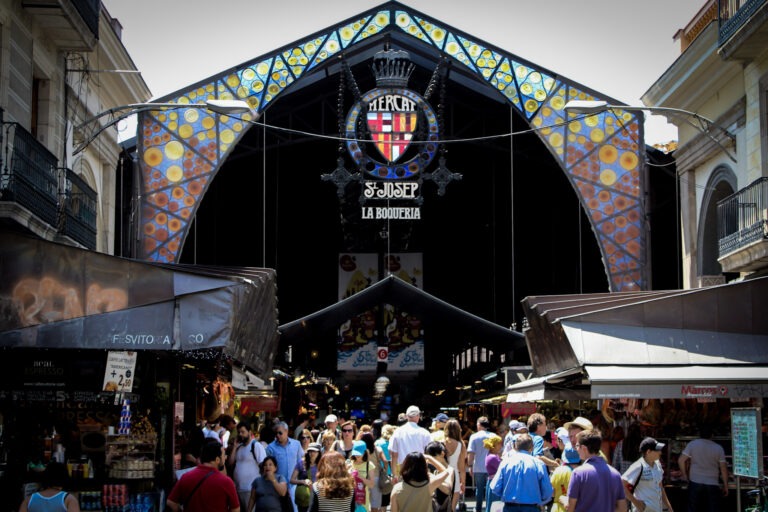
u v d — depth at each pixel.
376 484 13.74
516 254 42.34
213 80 26.20
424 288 44.97
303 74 26.72
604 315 13.86
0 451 12.73
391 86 27.25
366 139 27.23
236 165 37.62
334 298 44.03
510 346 24.97
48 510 8.99
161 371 14.20
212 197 38.22
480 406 30.25
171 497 9.09
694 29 25.97
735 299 13.92
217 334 11.38
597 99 26.52
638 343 13.60
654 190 31.83
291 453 12.81
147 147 25.69
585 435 9.40
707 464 12.30
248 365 14.30
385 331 35.19
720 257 20.41
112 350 12.13
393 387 49.44
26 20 16.81
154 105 19.28
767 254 18.48
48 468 9.17
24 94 16.67
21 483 12.70
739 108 22.06
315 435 22.44
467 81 31.59
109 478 12.82
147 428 13.18
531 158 35.53
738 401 14.79
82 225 17.84
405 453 12.84
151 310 11.46
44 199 15.77
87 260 11.55
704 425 14.78
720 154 23.81
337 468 10.40
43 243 11.61
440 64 27.17
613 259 25.83
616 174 26.16
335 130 36.56
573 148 26.34
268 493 10.99
